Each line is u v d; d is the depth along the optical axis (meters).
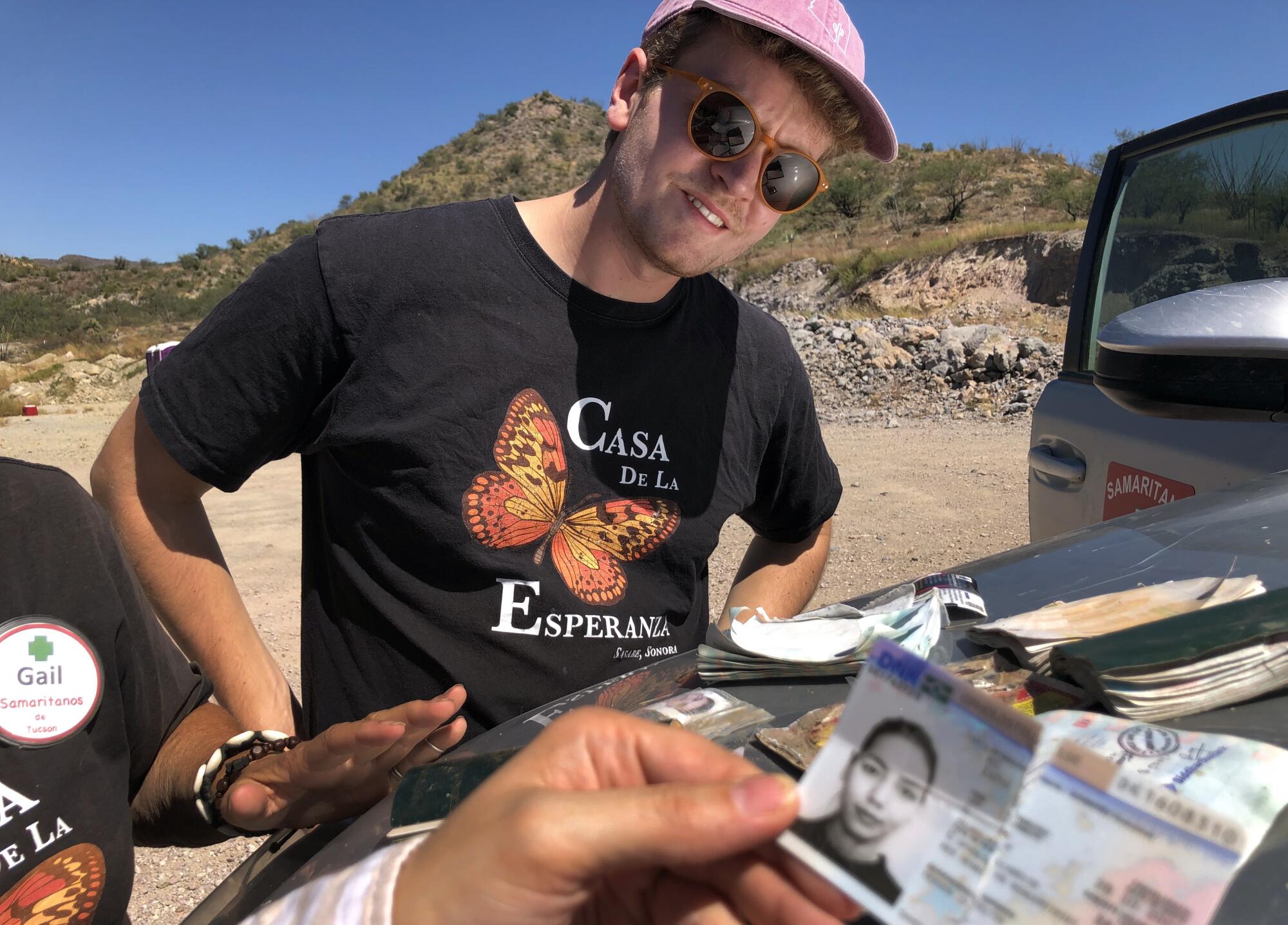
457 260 1.44
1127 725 0.70
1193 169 2.34
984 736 0.44
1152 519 1.19
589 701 0.99
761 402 1.72
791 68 1.38
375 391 1.43
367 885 0.59
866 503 6.80
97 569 1.10
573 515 1.50
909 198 38.62
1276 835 0.58
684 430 1.58
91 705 1.06
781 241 37.88
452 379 1.43
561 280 1.47
